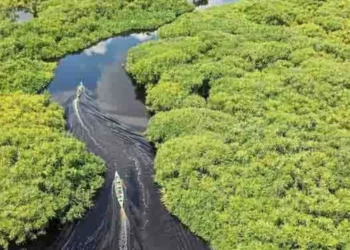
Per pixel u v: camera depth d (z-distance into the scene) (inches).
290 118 1220.5
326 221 950.4
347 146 1136.8
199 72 1414.9
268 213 977.5
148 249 968.9
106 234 998.4
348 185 1039.6
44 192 1030.4
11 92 1373.0
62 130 1248.8
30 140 1154.0
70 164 1101.7
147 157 1193.4
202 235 984.9
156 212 1043.9
